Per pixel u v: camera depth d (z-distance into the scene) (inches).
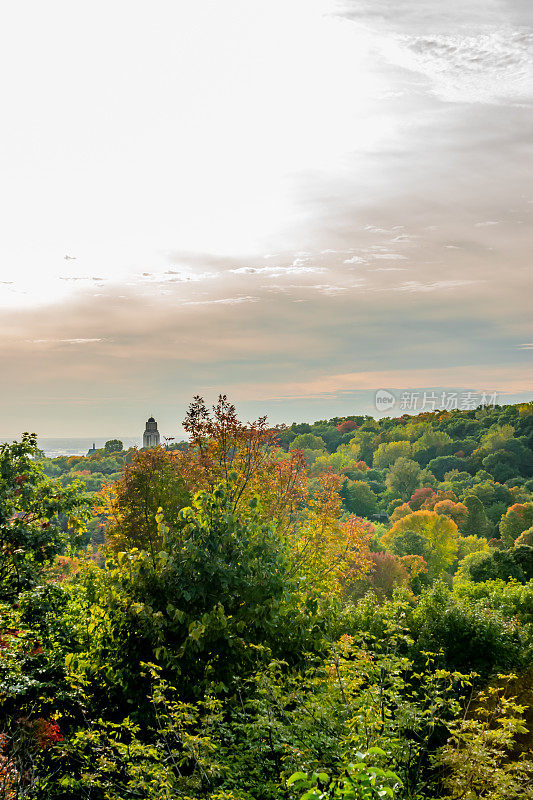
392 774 166.4
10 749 277.7
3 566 544.1
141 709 378.9
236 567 443.2
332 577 775.7
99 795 291.9
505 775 255.6
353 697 331.3
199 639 381.7
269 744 284.8
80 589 557.6
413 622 549.3
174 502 757.3
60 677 376.5
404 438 5418.3
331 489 827.4
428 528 2721.5
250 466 777.6
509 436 4493.1
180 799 236.5
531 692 449.1
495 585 995.9
